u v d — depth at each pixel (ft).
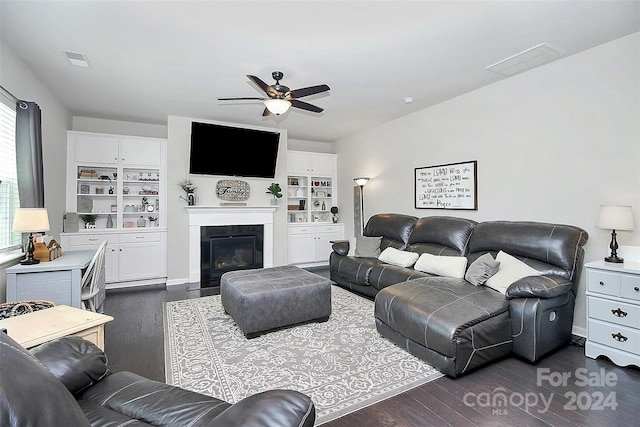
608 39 9.11
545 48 9.62
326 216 23.21
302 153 21.65
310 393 6.75
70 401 2.76
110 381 4.78
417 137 15.96
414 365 7.93
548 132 10.72
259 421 2.97
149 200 17.51
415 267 12.84
